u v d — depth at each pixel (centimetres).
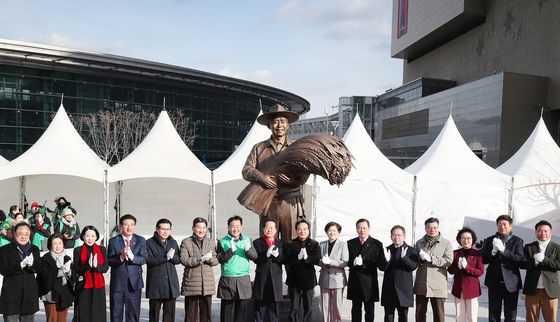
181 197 1644
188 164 1334
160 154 1323
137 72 4894
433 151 1461
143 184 1609
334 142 564
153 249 601
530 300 602
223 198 1681
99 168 1270
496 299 613
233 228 599
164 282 598
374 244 607
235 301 607
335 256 610
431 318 730
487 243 629
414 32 7675
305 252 567
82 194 1596
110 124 4603
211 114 5747
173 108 5306
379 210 1393
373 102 9056
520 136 4962
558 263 584
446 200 1402
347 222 1387
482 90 5328
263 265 595
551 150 1475
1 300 547
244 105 6328
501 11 5878
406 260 586
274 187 589
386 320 605
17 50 4144
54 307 586
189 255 601
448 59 7400
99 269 573
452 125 1493
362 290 601
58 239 582
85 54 4472
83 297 569
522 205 1423
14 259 547
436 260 589
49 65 4428
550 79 4928
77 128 4556
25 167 1217
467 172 1363
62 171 1233
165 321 611
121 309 595
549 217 1161
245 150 1436
